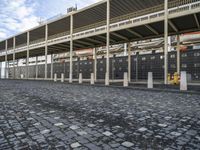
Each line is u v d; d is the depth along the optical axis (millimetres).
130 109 5438
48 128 3605
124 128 3621
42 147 2695
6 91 10852
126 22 17875
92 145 2771
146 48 31984
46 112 5023
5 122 4023
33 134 3260
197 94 9273
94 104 6289
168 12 14719
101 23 22094
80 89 12414
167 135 3217
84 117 4480
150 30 17938
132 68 32750
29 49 30312
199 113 4922
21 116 4574
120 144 2811
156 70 29797
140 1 16438
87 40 22406
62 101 6941
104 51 37219
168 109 5453
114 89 12516
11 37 34312
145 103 6523
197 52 25656
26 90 11531
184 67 26578
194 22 15711
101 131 3428
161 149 2623
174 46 27859
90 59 39531
